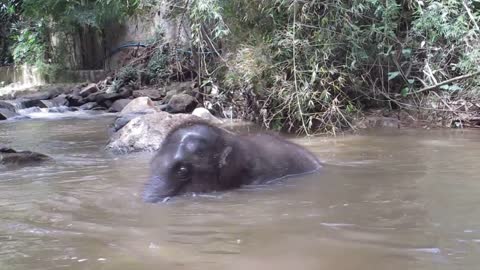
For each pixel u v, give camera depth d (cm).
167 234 428
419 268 339
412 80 1143
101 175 689
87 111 1750
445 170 655
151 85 1978
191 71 1794
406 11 1202
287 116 1107
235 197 562
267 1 1138
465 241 389
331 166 707
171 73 1911
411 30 1161
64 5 2184
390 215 465
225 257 369
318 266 349
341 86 1120
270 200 543
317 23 1140
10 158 776
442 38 1172
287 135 1045
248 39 1179
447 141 888
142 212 504
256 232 428
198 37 1234
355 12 1098
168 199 557
